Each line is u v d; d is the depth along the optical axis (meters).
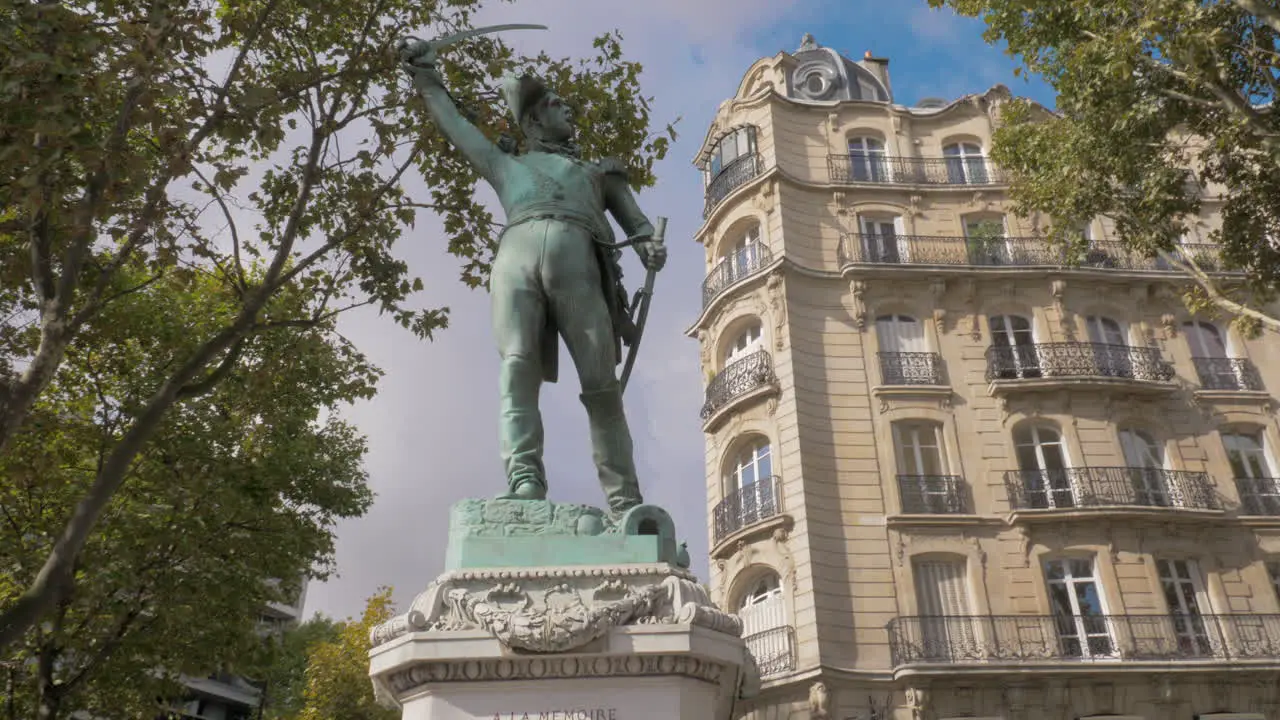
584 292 4.38
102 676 13.30
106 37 6.66
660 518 3.77
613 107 10.07
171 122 7.20
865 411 23.23
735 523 23.06
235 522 14.59
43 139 6.52
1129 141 14.95
